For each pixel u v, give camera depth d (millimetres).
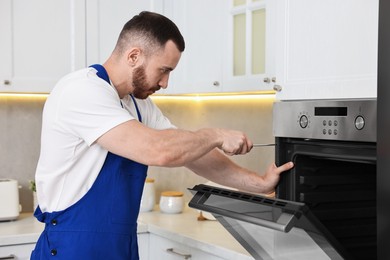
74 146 1915
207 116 3410
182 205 3182
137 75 1974
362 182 1862
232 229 1877
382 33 1416
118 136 1796
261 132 3045
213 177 2143
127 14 3139
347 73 1667
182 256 2564
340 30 1688
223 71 2791
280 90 1920
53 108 1907
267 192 2031
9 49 2932
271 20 2480
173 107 3562
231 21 2740
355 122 1567
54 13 3006
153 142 1776
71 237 1975
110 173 1995
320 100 1741
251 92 2723
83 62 3059
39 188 2014
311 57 1794
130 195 2041
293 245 1697
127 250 2041
